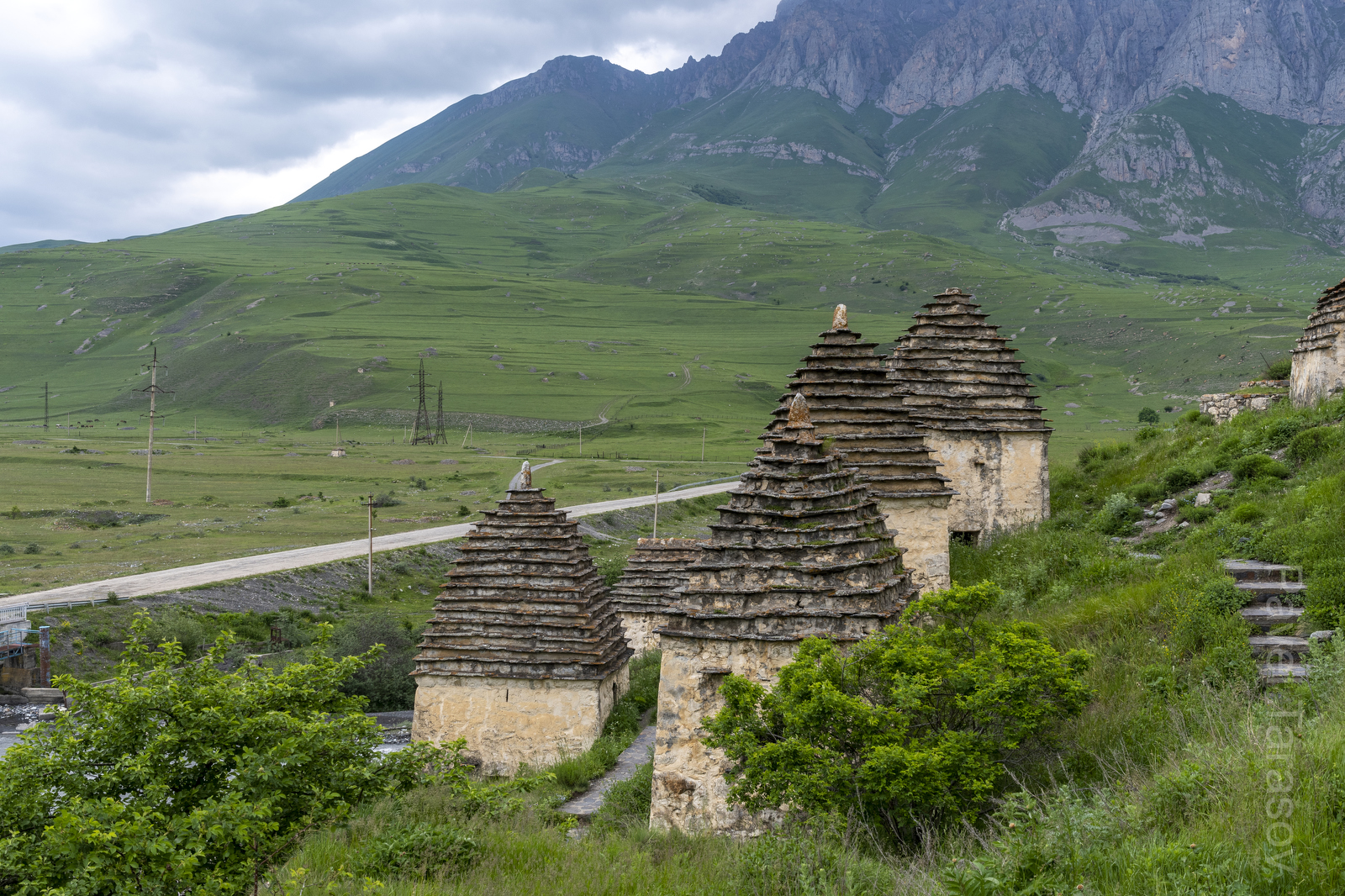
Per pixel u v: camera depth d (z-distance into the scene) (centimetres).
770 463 1642
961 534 2738
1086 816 938
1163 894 783
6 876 1225
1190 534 2166
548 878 1136
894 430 2311
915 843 1202
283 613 5862
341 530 8781
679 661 1531
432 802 1481
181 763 1556
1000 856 931
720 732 1327
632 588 3803
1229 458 2573
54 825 1238
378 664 4897
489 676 2986
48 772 1485
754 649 1505
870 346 2345
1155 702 1430
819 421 2306
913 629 1389
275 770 1482
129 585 6012
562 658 2956
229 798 1318
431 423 19238
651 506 9919
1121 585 2023
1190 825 934
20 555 7244
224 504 10481
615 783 1980
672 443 17062
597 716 2945
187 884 1230
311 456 15125
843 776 1205
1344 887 770
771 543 1562
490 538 3120
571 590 3033
